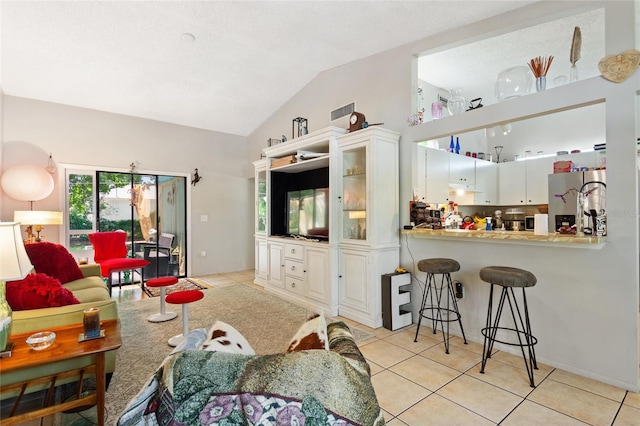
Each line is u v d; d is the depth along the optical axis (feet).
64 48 11.21
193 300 9.21
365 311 10.92
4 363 4.47
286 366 2.63
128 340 9.49
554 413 6.13
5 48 10.96
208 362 2.63
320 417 2.45
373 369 7.84
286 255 14.46
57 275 10.68
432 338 9.82
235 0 8.97
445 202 13.50
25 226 13.94
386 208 11.03
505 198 17.38
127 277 17.20
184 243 18.93
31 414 4.75
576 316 7.64
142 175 17.46
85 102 15.16
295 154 14.99
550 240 7.47
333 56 12.53
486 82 14.96
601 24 10.00
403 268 11.43
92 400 5.21
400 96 11.39
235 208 20.84
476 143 18.54
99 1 9.15
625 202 6.94
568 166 10.96
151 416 2.48
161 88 14.52
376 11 9.19
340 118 13.66
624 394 6.75
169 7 9.38
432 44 10.43
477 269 9.55
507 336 8.90
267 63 13.16
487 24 9.18
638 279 6.86
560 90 7.73
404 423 5.85
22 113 14.14
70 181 15.28
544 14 8.11
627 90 6.83
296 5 9.10
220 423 2.36
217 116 18.01
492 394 6.78
